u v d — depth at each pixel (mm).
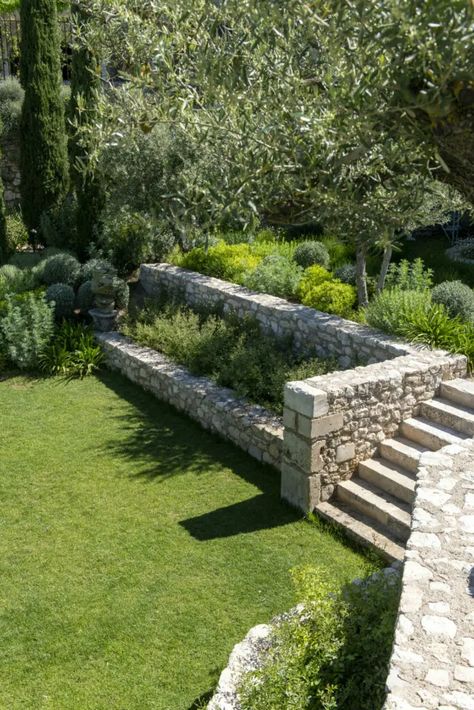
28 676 5406
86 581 6496
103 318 12117
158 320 11688
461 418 7852
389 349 8914
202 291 12148
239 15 4258
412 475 7559
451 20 2721
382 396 7828
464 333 9102
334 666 4297
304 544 7035
